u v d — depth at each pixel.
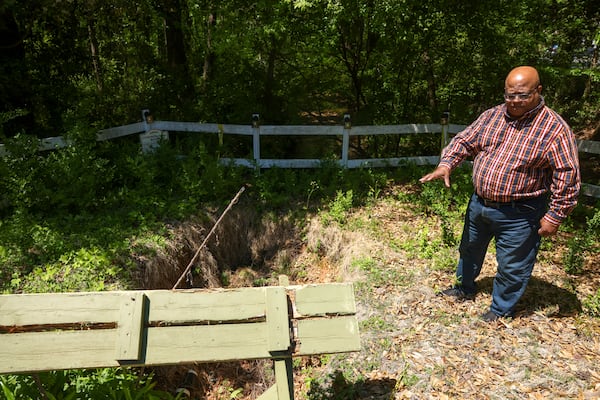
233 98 8.05
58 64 7.18
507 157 3.24
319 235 6.11
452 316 3.99
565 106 10.59
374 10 6.13
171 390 4.23
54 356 2.48
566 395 3.11
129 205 5.77
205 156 6.39
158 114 7.82
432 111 8.08
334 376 3.64
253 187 6.63
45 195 5.22
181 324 2.71
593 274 4.57
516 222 3.40
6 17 6.17
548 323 3.82
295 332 2.69
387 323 4.02
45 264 4.44
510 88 3.05
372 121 8.00
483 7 6.64
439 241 5.29
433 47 7.35
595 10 8.34
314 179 6.94
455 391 3.23
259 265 6.35
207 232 5.96
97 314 2.54
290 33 7.06
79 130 5.81
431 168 7.34
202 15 7.44
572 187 3.08
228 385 4.58
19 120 6.62
